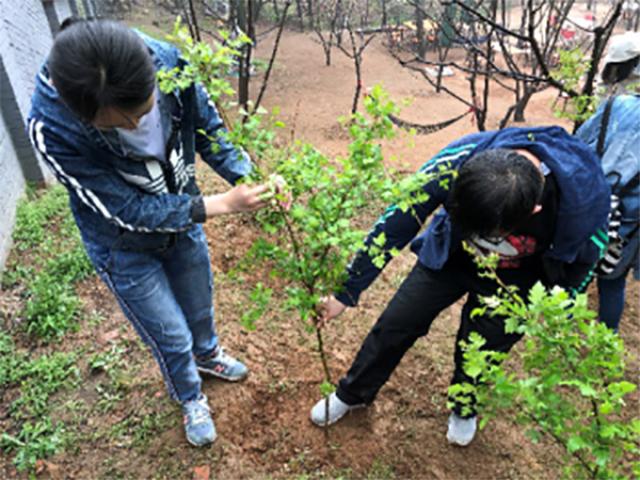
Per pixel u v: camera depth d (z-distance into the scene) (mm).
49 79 1604
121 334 3027
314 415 2549
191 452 2441
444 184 1776
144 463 2406
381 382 2418
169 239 2033
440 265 2047
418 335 2279
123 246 1966
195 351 2621
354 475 2404
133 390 2703
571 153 1765
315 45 11719
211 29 10242
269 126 1785
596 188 1757
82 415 2588
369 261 2047
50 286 3268
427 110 8172
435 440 2543
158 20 11797
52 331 3025
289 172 1669
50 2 7453
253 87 8930
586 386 1271
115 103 1415
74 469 2379
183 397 2428
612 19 2555
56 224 4117
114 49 1361
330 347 2998
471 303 2217
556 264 1922
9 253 3754
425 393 2756
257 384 2760
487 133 1914
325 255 1808
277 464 2436
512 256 1938
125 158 1735
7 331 3062
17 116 4438
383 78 9789
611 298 2754
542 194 1731
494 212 1514
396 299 2258
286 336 3053
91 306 3238
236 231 3904
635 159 2408
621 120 2477
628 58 2617
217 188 4496
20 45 5211
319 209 1695
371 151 1618
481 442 2537
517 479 2398
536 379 1389
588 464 1593
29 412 2594
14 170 4410
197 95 1906
